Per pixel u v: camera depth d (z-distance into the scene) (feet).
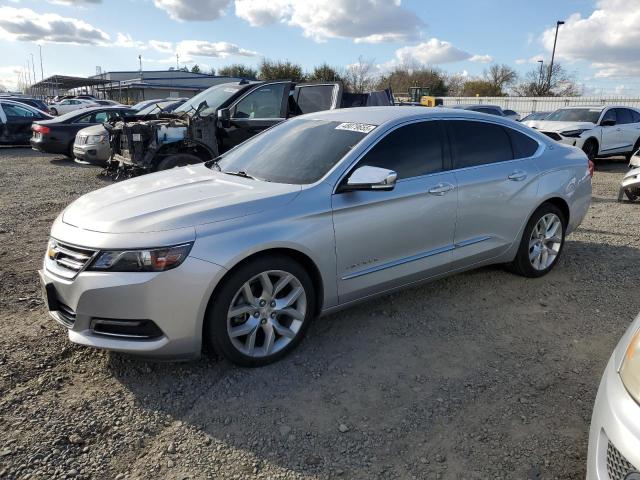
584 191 17.44
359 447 8.86
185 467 8.36
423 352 12.03
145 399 10.09
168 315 9.87
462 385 10.71
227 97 30.53
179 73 212.64
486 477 8.23
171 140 29.04
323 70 176.55
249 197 11.14
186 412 9.74
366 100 33.71
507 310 14.35
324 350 12.05
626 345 7.12
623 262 18.51
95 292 9.76
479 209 14.42
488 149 15.07
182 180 12.99
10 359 11.27
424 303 14.71
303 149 13.39
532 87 172.65
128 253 9.74
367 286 12.54
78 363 11.27
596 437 6.66
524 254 16.14
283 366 11.34
